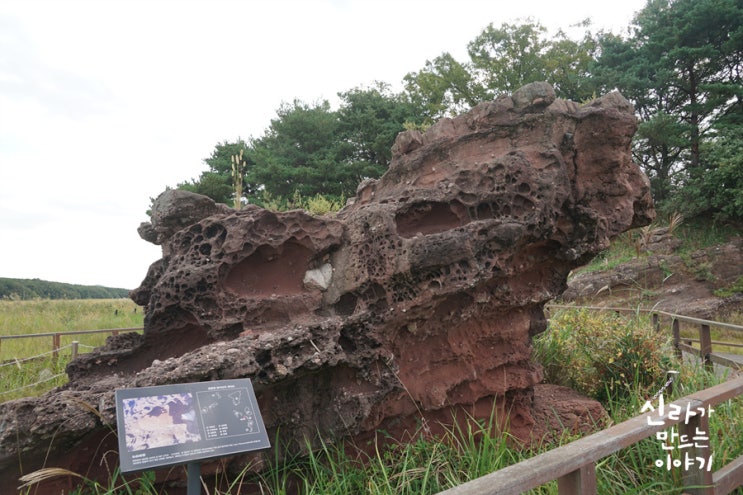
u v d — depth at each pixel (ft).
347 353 11.15
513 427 13.53
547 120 12.89
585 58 64.23
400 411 11.81
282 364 10.07
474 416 13.00
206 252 12.15
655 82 55.47
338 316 12.00
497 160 12.25
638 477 10.66
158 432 6.53
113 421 8.53
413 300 11.44
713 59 53.11
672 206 50.62
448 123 14.17
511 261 12.63
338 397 11.00
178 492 9.62
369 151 66.44
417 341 12.21
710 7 52.11
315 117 65.87
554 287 14.14
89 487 9.09
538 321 14.93
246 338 10.41
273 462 10.32
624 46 59.36
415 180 13.57
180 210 13.34
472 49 70.23
